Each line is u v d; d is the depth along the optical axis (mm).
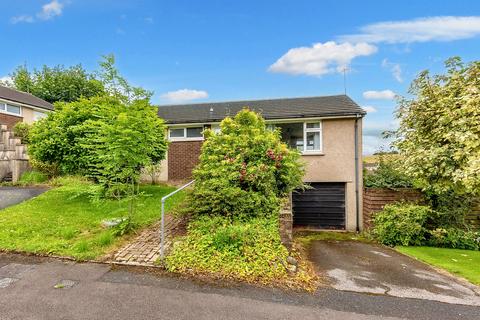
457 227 8820
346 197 11891
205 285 4285
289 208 6824
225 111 14109
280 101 15117
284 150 8102
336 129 12023
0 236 5770
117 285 4223
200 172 7508
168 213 7918
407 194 9883
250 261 4855
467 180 6492
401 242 8602
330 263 6090
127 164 6379
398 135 9570
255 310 3688
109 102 8727
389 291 4504
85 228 6438
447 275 5504
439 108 7949
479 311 3910
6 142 13055
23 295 3887
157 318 3455
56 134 9195
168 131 13688
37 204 8039
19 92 20984
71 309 3588
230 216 6262
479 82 7191
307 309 3775
